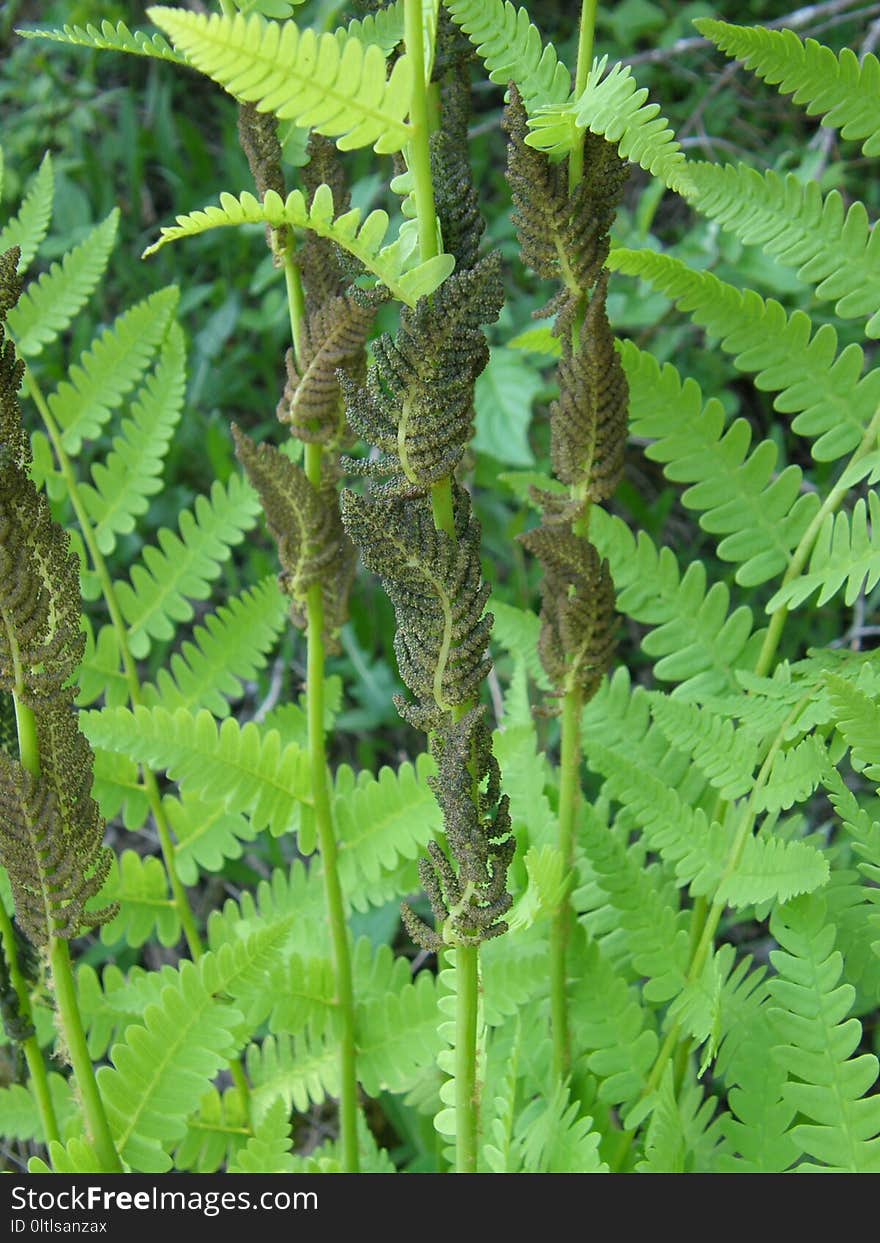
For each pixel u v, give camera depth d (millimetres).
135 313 1095
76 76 2100
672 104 2072
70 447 1098
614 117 823
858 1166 892
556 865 930
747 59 954
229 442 1721
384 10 917
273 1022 999
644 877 963
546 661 939
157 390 1097
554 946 969
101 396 1098
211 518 1097
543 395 1769
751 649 1013
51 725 837
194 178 2055
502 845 831
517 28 900
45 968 918
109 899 1052
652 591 1017
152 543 1797
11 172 2049
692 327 1765
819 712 939
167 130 2027
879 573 947
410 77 791
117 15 2080
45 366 1819
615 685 1042
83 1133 998
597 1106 984
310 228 800
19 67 2076
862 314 981
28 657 822
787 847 928
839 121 955
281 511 946
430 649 814
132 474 1093
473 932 837
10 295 815
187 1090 912
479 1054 895
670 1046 963
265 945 921
